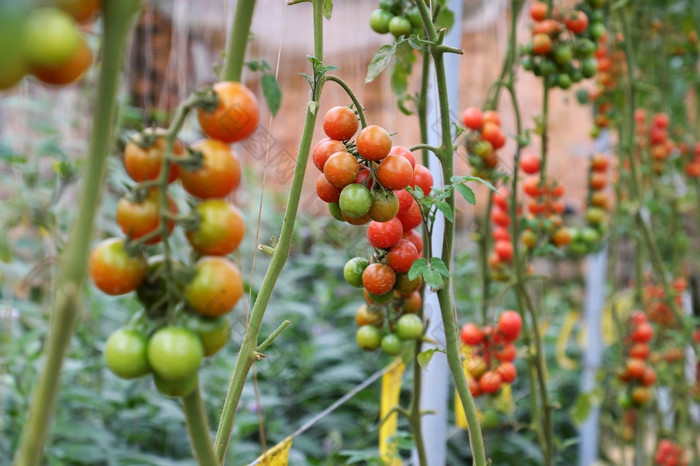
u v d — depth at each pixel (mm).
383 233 749
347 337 2131
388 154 700
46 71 469
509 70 1185
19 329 1597
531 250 1227
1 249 1050
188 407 572
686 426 1776
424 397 1014
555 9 1159
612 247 1618
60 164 1284
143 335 547
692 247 2383
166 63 1922
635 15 1813
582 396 1473
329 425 1651
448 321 758
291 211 686
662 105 1927
